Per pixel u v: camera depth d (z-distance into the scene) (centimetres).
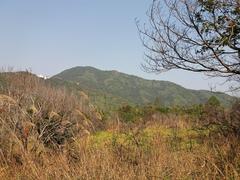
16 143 932
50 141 1062
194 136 1212
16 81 1415
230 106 1276
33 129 1018
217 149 849
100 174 698
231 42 873
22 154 847
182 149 934
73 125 1120
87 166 720
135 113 2389
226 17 868
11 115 1062
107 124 1290
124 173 710
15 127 1011
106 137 1050
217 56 880
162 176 716
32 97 1275
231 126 1121
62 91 1421
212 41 885
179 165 764
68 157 838
